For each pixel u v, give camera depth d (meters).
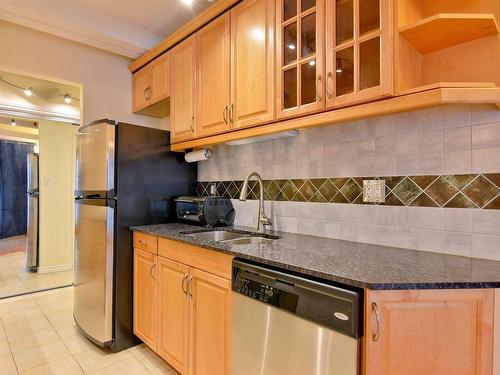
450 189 1.35
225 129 1.94
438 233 1.37
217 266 1.51
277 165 2.05
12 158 6.79
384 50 1.21
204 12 2.05
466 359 0.95
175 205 2.42
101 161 2.13
